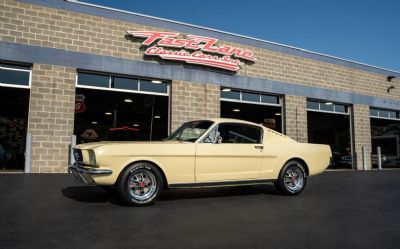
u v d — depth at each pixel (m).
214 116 13.73
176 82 13.09
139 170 5.51
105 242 3.58
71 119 11.14
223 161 6.22
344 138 21.78
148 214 4.95
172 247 3.46
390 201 6.38
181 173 5.84
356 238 3.87
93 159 5.39
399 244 3.66
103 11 11.99
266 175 6.68
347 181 10.20
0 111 17.81
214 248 3.45
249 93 15.14
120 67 12.05
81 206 5.41
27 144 10.47
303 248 3.49
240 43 14.73
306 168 7.24
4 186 7.41
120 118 20.56
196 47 13.27
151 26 12.77
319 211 5.36
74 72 11.34
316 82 16.97
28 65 10.91
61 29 11.29
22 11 10.80
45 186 7.48
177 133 6.79
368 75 19.28
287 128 15.73
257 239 3.78
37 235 3.79
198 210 5.31
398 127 23.09
